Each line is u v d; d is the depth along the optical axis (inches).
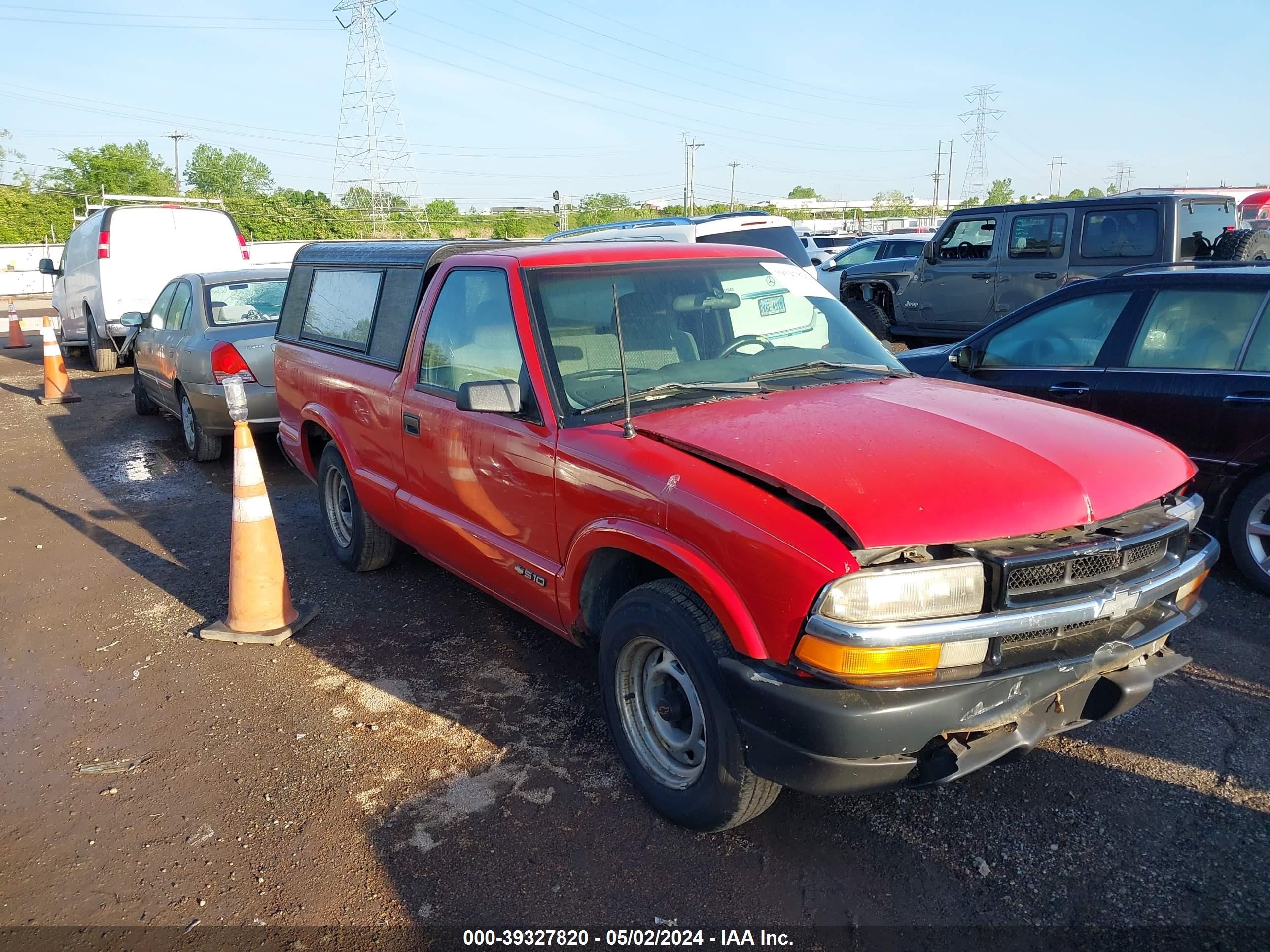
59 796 138.4
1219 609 182.9
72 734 156.1
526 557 145.3
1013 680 101.8
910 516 100.5
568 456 130.7
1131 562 110.9
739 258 167.3
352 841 124.9
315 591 214.8
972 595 101.0
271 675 174.2
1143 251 358.6
